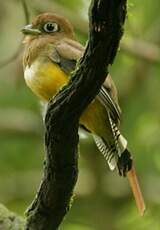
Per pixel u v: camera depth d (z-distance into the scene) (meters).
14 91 15.52
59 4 15.46
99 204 16.05
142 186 15.86
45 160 7.68
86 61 7.09
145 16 15.91
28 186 16.28
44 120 7.51
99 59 7.02
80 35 15.01
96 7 6.79
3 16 14.31
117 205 16.12
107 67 7.12
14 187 16.28
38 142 16.27
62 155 7.57
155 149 15.84
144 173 15.86
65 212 7.89
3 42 14.23
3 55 14.14
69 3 15.43
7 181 16.30
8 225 8.38
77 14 14.96
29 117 16.03
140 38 15.45
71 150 7.56
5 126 15.98
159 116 16.25
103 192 16.14
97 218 15.91
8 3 14.41
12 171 16.33
